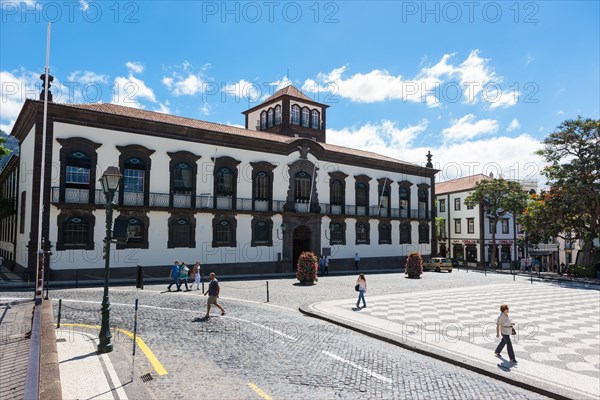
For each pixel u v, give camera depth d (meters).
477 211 52.84
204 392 7.97
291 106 44.03
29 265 23.89
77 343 10.78
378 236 43.09
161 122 28.98
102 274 26.22
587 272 38.47
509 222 54.28
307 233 37.56
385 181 44.00
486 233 52.34
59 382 7.17
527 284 29.73
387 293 22.81
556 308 18.97
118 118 27.38
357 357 10.75
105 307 10.22
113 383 8.05
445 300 20.55
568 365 10.43
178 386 8.22
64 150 25.42
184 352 10.54
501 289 26.17
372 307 18.03
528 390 8.95
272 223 34.66
